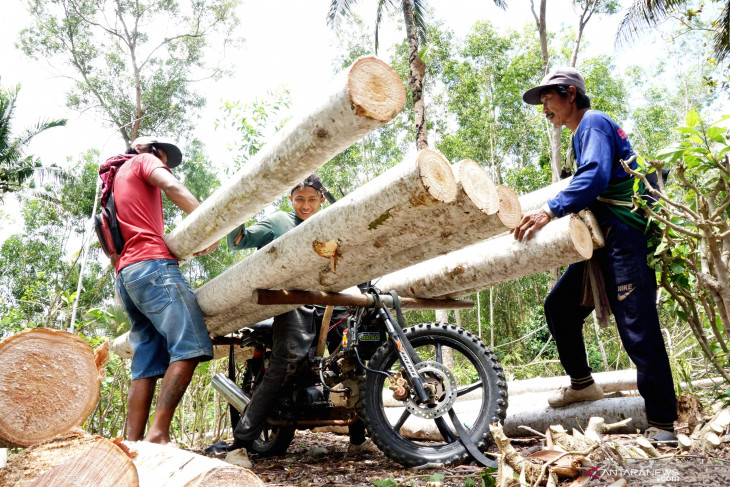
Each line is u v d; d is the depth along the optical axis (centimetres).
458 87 2194
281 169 197
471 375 746
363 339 290
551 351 1255
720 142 238
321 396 313
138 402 280
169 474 128
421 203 188
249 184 212
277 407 324
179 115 2419
